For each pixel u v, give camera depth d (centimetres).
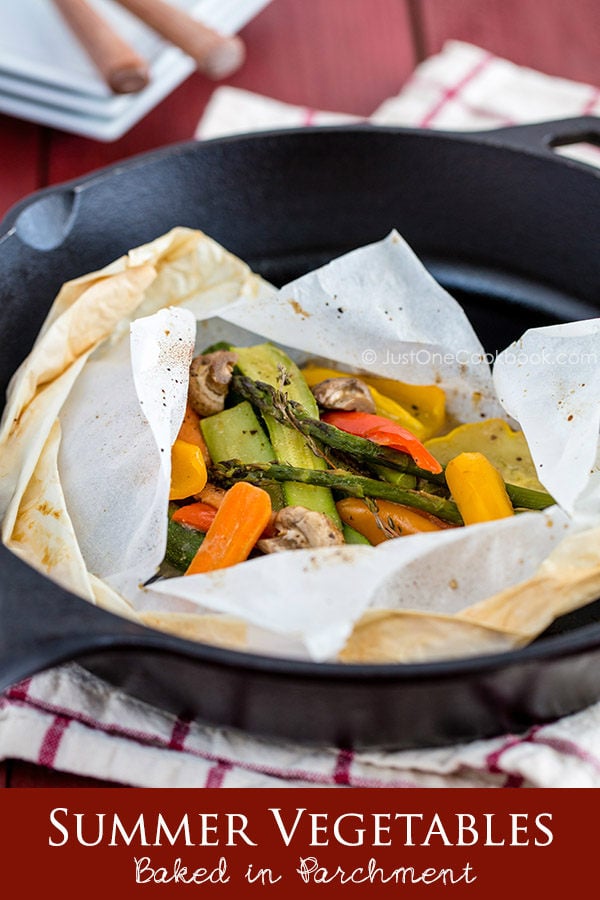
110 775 73
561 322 87
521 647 69
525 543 71
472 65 109
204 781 73
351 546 69
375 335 82
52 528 74
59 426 78
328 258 90
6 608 64
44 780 74
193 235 85
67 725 74
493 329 88
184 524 76
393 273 82
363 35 115
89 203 85
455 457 79
